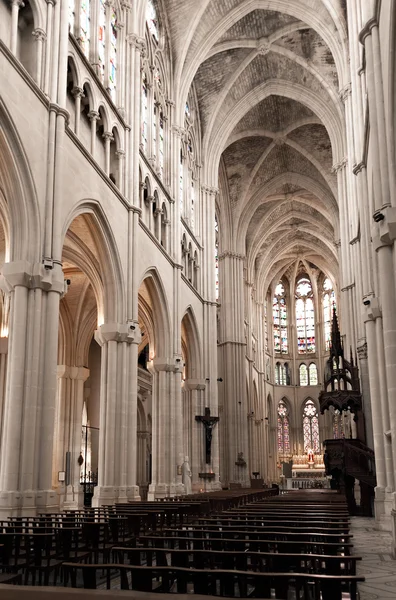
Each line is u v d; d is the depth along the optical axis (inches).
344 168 1427.2
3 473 526.0
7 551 344.2
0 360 925.2
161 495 995.9
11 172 560.7
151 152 1040.8
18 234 571.8
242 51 1412.4
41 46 623.8
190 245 1327.5
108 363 797.2
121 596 136.8
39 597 137.3
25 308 562.3
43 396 557.3
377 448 748.6
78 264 876.6
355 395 1164.5
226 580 247.1
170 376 1063.0
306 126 1688.0
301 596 316.8
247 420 1924.2
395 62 503.5
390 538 624.4
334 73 1395.2
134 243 861.8
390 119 530.3
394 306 511.5
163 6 1189.1
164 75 1184.2
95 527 379.9
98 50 822.5
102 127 809.5
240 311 1839.3
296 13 1241.4
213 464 1291.8
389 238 511.8
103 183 767.1
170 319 1069.1
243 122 1643.7
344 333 1515.7
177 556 269.0
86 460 1381.6
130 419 802.8
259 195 1919.3
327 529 327.6
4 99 533.6
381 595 322.0
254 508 564.1
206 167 1481.3
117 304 809.5
